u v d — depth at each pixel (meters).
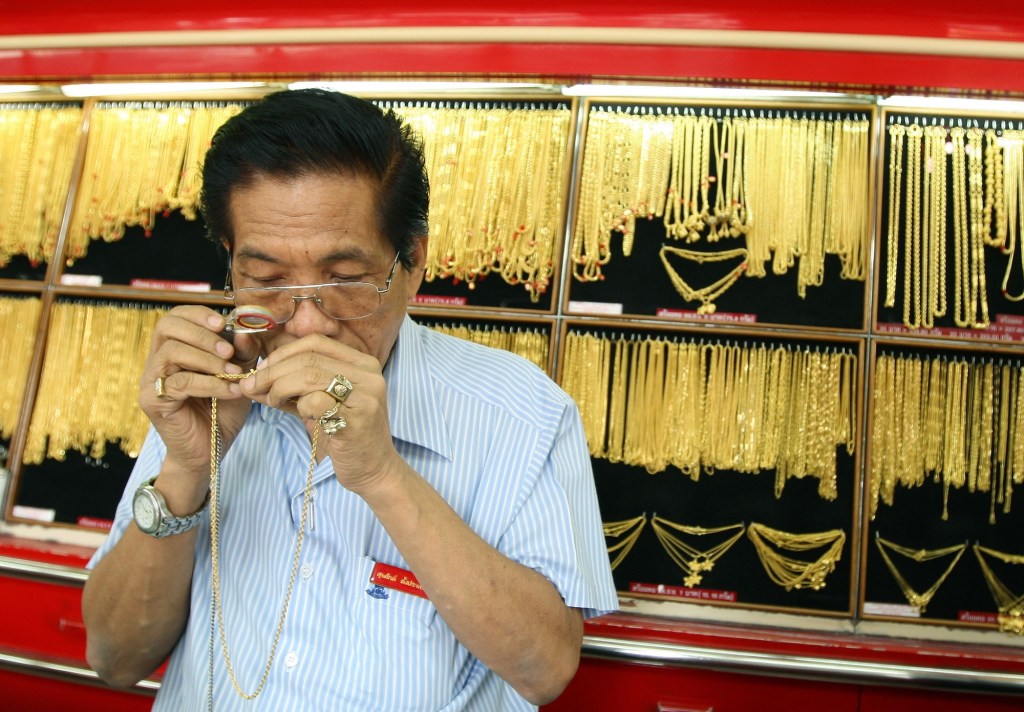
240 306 0.93
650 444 2.30
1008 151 2.27
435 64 2.35
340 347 0.89
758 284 2.31
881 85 2.19
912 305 2.25
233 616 1.06
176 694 1.15
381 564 1.03
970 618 2.15
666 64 2.25
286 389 0.86
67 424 2.54
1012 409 2.21
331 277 0.95
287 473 1.10
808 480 2.25
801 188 2.31
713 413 2.29
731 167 2.35
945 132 2.29
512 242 2.41
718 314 2.30
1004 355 2.23
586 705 2.10
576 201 2.37
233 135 0.92
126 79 2.54
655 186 2.36
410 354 1.14
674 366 2.32
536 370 1.20
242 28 2.42
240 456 1.14
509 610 0.96
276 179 0.90
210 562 1.11
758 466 2.26
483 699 1.08
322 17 2.39
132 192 2.60
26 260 2.70
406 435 1.08
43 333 2.58
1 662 2.29
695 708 2.06
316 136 0.90
